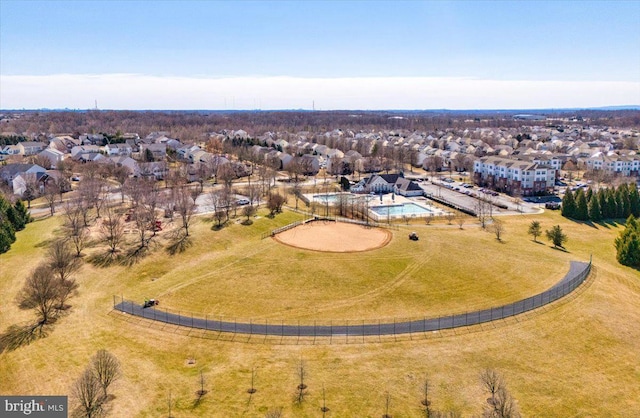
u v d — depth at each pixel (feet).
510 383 174.91
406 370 181.47
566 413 160.25
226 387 169.99
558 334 213.05
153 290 258.57
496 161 586.45
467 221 427.33
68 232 343.46
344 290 259.80
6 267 282.36
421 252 316.60
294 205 469.16
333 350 196.24
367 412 157.38
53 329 213.46
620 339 211.20
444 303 247.29
